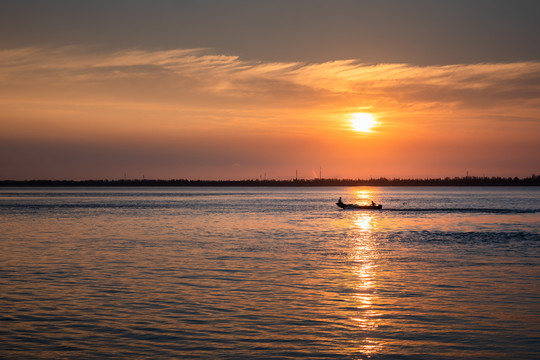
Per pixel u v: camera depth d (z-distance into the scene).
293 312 25.27
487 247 49.84
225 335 21.94
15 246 50.12
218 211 113.56
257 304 26.75
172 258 42.16
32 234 61.91
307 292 29.50
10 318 24.19
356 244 52.34
